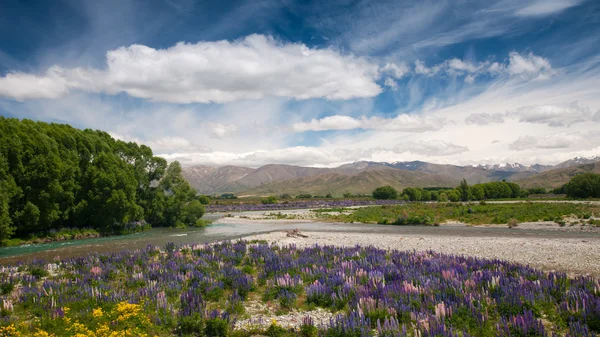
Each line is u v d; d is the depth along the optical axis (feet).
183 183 230.27
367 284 58.03
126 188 179.52
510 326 39.04
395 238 131.85
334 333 39.91
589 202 250.37
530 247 99.81
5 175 134.51
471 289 53.78
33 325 45.21
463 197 411.54
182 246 118.11
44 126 162.30
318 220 245.04
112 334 37.40
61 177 156.35
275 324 43.06
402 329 39.24
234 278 66.28
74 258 99.86
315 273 68.90
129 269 80.89
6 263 99.81
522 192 486.38
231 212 377.30
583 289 52.49
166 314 47.80
